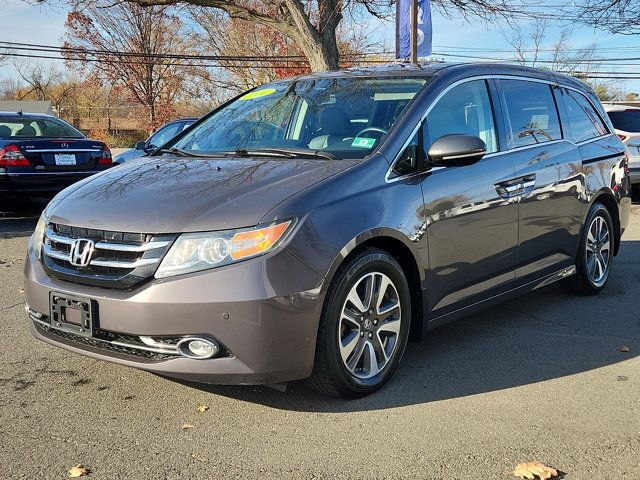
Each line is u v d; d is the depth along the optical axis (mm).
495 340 4664
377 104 4254
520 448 3117
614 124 11688
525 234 4684
